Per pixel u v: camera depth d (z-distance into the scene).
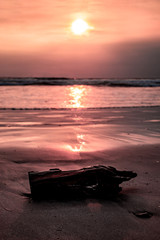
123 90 43.22
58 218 3.48
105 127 12.04
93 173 4.25
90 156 6.92
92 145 8.28
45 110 19.38
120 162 6.34
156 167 5.92
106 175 4.25
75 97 31.03
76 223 3.36
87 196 4.24
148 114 17.45
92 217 3.52
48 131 10.83
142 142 8.81
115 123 13.39
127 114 17.39
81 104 24.05
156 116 16.47
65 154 7.11
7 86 50.69
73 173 4.29
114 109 20.36
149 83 60.22
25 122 13.46
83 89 45.44
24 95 32.09
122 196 4.26
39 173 4.28
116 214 3.62
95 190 4.22
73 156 6.91
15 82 57.78
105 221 3.42
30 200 4.09
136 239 3.02
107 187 4.21
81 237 3.04
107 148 7.88
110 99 29.00
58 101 26.41
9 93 34.19
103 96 32.56
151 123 13.49
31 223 3.34
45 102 25.31
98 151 7.48
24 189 4.52
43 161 6.39
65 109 20.19
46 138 9.35
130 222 3.40
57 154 7.09
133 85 56.72
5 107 20.77
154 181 4.98
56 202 4.02
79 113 17.78
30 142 8.63
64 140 9.03
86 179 4.26
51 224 3.32
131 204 3.95
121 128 11.78
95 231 3.17
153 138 9.55
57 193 4.19
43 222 3.37
